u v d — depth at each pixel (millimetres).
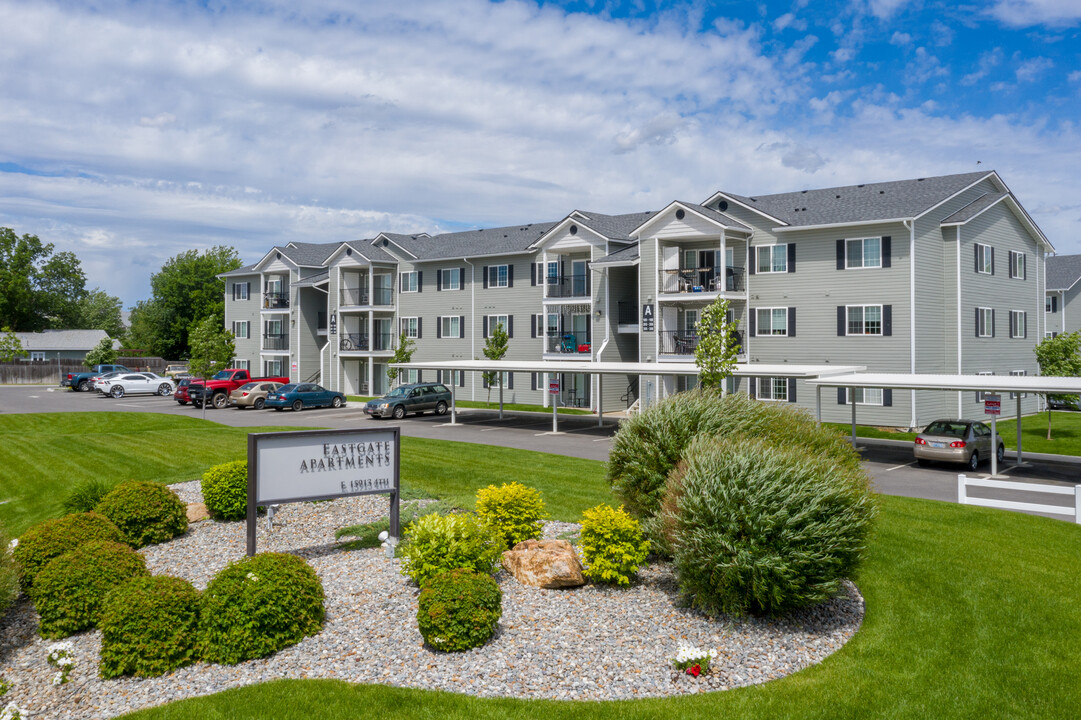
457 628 8914
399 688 8109
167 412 42031
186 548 13125
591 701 7891
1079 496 15969
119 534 12320
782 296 37406
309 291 59938
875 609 10484
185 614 8859
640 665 8695
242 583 9156
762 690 8180
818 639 9523
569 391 46125
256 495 11922
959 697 8086
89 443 27141
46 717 7742
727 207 39281
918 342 34219
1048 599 10828
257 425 34938
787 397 37188
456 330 52000
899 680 8453
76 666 8930
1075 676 8570
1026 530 14969
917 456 25297
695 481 10188
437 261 52156
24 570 11031
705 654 8609
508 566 11625
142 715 7633
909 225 33875
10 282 91562
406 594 10586
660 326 40031
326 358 56031
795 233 37000
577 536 13641
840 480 10062
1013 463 26172
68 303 101188
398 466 13094
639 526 11586
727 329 29219
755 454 10180
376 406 39219
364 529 13742
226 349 57438
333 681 8250
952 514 16156
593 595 10820
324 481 12492
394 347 54812
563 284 46750
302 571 9602
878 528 14641
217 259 99312
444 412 41875
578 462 22781
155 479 19969
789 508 9648
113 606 8859
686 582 10148
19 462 23781
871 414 35031
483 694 8008
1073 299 58750
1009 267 40844
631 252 42750
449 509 15094
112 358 74562
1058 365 34344
